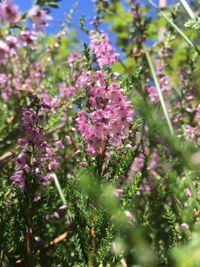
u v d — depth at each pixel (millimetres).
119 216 71
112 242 158
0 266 183
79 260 166
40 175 190
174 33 304
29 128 184
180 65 328
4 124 289
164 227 219
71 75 297
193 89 300
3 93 325
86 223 169
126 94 177
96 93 175
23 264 196
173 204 232
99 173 171
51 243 221
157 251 183
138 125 172
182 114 306
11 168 228
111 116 170
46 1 115
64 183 242
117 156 173
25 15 111
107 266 167
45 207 193
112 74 179
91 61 194
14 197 200
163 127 84
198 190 158
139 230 69
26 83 353
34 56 362
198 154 84
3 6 108
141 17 308
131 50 299
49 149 227
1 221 189
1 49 109
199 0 264
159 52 310
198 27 164
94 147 173
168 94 285
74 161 243
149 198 234
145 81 266
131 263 156
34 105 190
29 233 183
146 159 230
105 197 72
